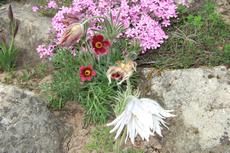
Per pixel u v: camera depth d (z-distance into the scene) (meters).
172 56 0.91
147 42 0.88
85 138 0.82
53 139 0.79
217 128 0.77
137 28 0.89
